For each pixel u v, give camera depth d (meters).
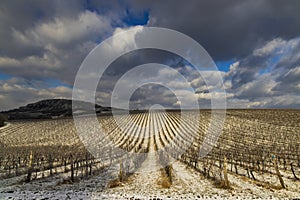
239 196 13.44
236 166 21.44
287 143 31.88
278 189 15.02
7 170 23.20
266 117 58.94
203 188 15.46
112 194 13.95
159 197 13.32
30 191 14.66
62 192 14.37
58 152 31.41
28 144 44.09
